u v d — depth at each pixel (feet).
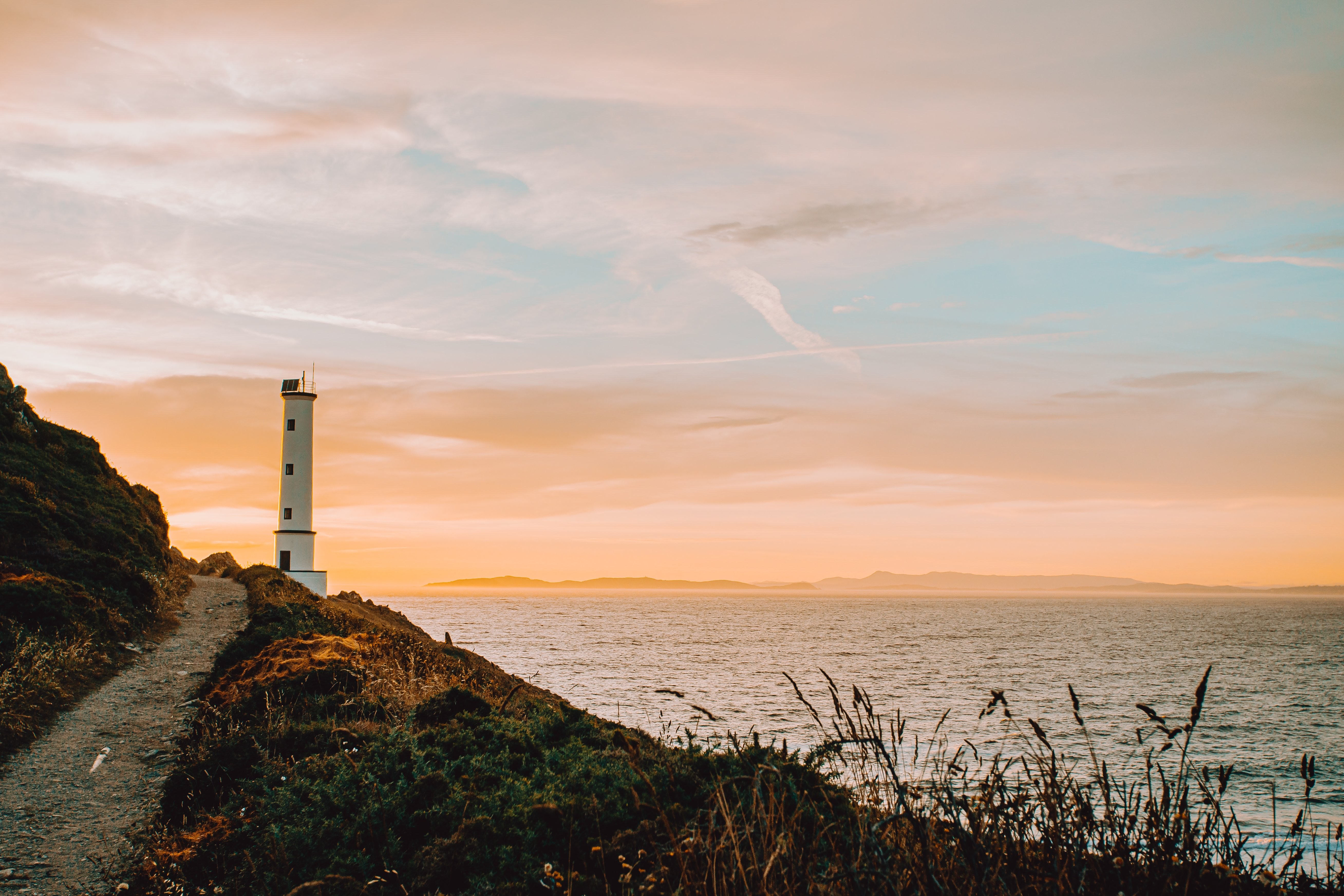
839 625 545.03
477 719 36.83
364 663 50.72
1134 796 14.52
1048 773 15.14
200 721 42.70
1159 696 197.36
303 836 24.43
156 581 99.35
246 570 165.48
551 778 27.73
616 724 37.63
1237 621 655.76
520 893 19.97
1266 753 123.54
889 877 13.53
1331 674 259.80
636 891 17.94
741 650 322.14
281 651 55.88
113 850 28.66
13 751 39.91
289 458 189.26
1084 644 388.16
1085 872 13.30
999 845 14.10
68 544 87.56
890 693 187.01
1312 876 14.33
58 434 139.95
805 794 17.67
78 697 50.93
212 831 27.45
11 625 56.75
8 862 27.50
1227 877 13.52
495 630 451.53
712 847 15.98
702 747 30.04
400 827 24.50
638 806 18.48
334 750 33.42
